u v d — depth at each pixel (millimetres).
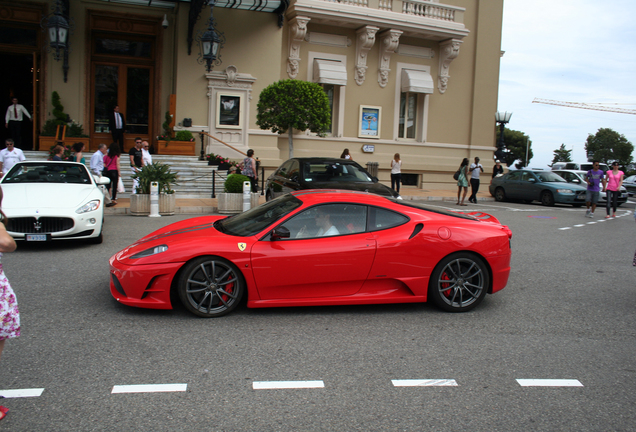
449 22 20891
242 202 12320
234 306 4891
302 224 5027
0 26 16391
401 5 20484
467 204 17875
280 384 3516
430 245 5129
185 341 4250
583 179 20219
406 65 21406
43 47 16469
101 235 8242
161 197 11789
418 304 5570
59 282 5930
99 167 12266
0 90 17422
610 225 13047
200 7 15703
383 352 4160
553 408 3314
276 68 18375
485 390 3537
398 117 21469
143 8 17453
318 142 20172
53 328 4445
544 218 14172
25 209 7359
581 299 6008
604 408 3340
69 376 3533
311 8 18609
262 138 18438
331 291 5039
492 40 22766
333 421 3049
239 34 17797
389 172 21359
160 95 18000
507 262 5379
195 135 17625
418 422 3072
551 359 4141
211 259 4766
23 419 2963
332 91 20312
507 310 5473
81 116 17000
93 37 17391
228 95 17781
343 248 4941
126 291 4754
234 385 3480
